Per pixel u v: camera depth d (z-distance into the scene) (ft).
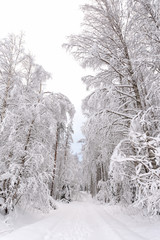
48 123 27.02
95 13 21.72
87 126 20.03
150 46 16.78
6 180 21.84
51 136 28.48
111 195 39.09
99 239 13.10
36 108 23.93
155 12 14.97
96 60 22.09
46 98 26.27
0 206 19.88
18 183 21.79
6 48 25.48
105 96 20.44
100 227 18.43
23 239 12.05
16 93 25.21
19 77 25.14
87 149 25.63
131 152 21.70
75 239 13.70
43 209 25.84
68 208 46.37
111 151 26.50
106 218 24.35
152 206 12.67
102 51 21.36
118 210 29.60
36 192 22.29
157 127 17.99
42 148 24.77
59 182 70.64
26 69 28.02
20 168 21.48
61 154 72.59
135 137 12.80
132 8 16.93
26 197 23.66
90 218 26.13
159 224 14.24
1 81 25.86
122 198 26.40
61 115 33.45
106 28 22.25
